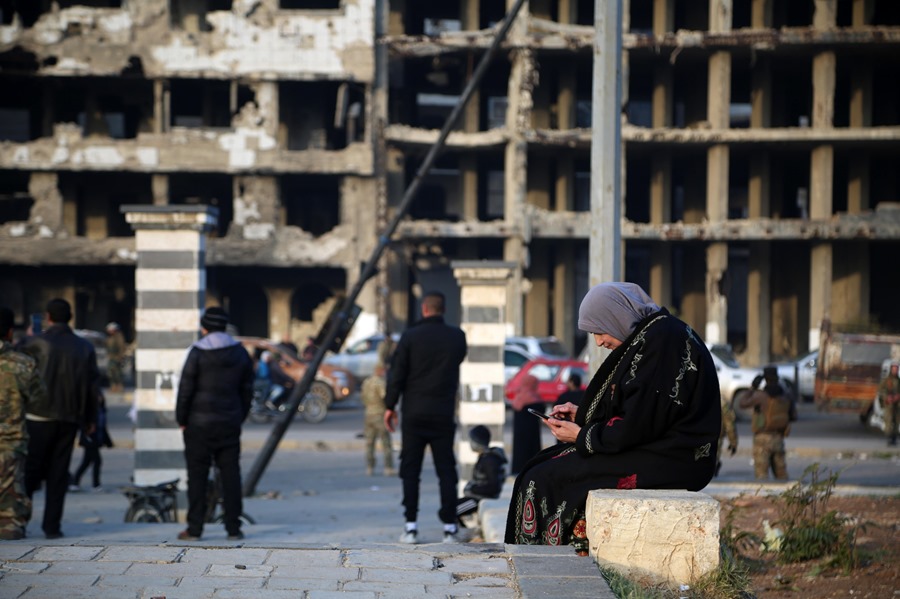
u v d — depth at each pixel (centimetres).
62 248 7731
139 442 2512
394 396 1905
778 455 2852
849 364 4953
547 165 8794
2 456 1440
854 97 8606
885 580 1097
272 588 761
